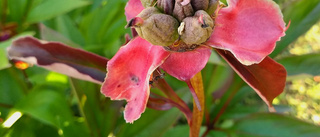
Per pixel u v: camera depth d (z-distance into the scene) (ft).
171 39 0.97
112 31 1.67
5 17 1.76
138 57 1.05
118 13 1.68
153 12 0.96
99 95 1.51
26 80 1.73
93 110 1.52
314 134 1.57
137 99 1.03
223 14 1.02
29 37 1.24
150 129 1.55
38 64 1.23
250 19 1.00
